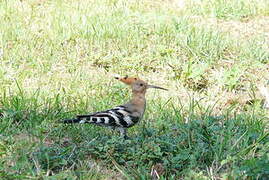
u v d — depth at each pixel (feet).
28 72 45.42
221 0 61.31
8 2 58.80
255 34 55.67
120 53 49.75
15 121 37.52
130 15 56.70
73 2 60.49
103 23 54.19
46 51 49.29
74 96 42.27
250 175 30.42
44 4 59.82
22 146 33.45
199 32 53.47
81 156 33.12
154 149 32.81
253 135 35.06
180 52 50.67
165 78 46.93
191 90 45.39
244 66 48.26
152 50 50.34
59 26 53.72
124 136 34.47
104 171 32.32
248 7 60.70
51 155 33.09
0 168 30.86
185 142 34.42
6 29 52.75
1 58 47.39
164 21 55.88
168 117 38.68
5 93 40.93
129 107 34.71
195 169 32.04
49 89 43.01
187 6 61.21
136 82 35.17
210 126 35.99
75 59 48.47
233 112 41.55
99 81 45.01
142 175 30.86
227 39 52.85
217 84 46.19
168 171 32.17
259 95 44.55
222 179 30.66
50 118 37.68
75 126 36.42
